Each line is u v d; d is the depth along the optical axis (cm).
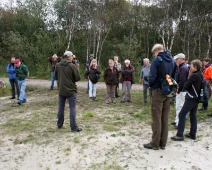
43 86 1552
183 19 2723
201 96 539
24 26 2770
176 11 2592
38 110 866
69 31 2720
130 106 917
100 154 490
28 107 930
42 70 2289
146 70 966
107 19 2642
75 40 2789
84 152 498
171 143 544
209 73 821
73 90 608
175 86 472
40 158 489
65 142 547
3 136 604
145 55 2658
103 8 2605
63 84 604
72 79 609
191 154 492
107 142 543
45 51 2475
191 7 2597
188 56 2581
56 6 2759
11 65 1116
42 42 2509
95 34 2598
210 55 2645
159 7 2630
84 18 2712
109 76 961
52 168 453
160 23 2658
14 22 2786
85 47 2742
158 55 479
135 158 471
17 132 625
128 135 588
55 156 492
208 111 854
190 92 545
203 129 647
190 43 2730
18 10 2956
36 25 2728
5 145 552
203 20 2686
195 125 566
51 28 2770
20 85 988
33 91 1371
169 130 635
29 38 2652
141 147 518
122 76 998
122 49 2473
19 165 469
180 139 558
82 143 538
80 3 2634
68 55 611
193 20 2658
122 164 451
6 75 2233
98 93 1254
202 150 511
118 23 2875
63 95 610
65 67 600
